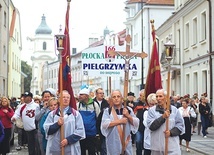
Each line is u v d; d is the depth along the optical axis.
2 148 11.91
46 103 11.30
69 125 7.86
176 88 37.22
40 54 135.50
